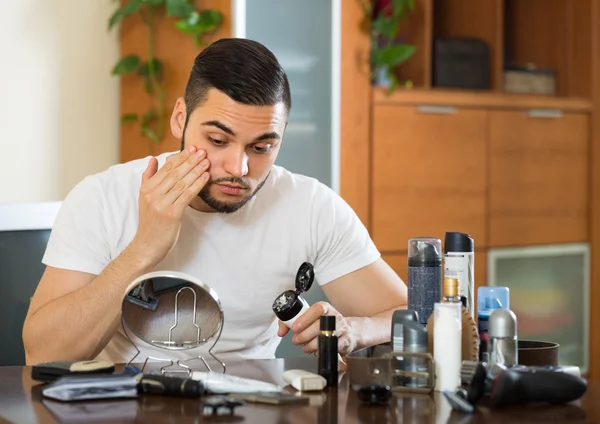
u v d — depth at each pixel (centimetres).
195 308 151
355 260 206
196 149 174
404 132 365
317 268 209
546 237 405
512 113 394
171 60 338
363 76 356
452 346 139
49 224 215
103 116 345
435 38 398
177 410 127
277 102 170
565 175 411
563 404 133
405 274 367
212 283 195
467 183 381
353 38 353
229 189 174
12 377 151
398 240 365
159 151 341
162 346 152
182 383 134
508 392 129
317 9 346
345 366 165
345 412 127
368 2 356
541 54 435
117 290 172
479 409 129
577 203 415
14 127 329
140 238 175
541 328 404
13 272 208
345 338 168
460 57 388
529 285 400
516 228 396
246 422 120
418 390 139
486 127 386
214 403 125
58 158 337
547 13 433
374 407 130
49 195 336
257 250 198
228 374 153
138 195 192
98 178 193
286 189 204
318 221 204
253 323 201
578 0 424
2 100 326
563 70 427
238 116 167
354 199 355
